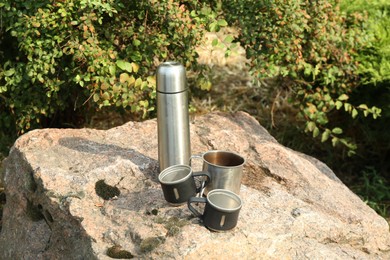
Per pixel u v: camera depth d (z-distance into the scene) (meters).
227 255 1.46
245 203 1.64
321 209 1.74
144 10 2.19
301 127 2.86
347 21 2.53
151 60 2.22
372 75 2.42
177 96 1.60
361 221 1.75
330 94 2.59
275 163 1.90
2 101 2.50
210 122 2.11
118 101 2.17
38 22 2.05
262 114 3.01
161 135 1.64
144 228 1.51
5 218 1.91
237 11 2.19
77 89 2.41
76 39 2.07
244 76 3.35
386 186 2.66
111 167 1.74
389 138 2.61
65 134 1.94
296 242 1.56
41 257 1.67
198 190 1.62
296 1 2.15
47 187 1.67
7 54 2.48
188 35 2.12
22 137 1.91
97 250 1.47
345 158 2.81
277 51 2.18
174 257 1.42
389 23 2.59
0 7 2.22
